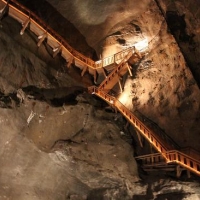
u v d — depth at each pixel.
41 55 17.66
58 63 18.70
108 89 19.48
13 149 15.82
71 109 15.39
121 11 19.33
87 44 21.22
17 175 16.25
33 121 15.32
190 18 15.27
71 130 15.25
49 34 17.69
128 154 14.56
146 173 14.50
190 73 14.90
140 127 14.78
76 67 20.02
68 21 19.59
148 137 14.24
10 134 15.52
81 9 19.02
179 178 13.02
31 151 15.83
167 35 16.92
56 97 16.84
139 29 19.42
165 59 16.81
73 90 18.42
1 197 16.31
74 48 20.52
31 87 16.16
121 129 15.46
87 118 15.39
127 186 14.74
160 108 16.02
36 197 16.52
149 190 13.98
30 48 17.03
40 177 16.34
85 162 14.89
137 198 14.60
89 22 19.98
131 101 17.95
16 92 15.51
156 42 18.00
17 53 16.11
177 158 12.38
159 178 13.62
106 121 15.38
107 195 15.78
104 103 17.86
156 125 15.80
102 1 18.61
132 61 18.92
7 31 15.91
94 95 18.33
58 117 15.33
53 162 15.93
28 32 17.28
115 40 20.55
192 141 13.92
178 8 15.99
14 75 15.65
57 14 18.95
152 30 18.44
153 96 16.77
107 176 15.12
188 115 14.48
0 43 15.31
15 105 15.09
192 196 12.77
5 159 15.93
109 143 14.72
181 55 15.58
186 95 14.86
